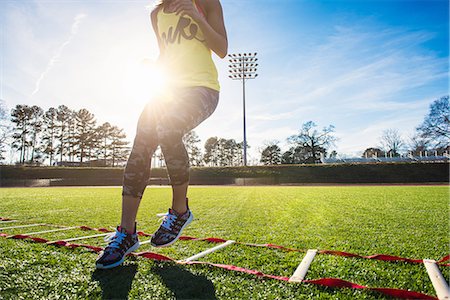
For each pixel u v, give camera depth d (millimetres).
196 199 8742
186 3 1777
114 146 57062
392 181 30281
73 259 1792
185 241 2541
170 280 1447
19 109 47719
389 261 1882
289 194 11125
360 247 2410
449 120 39688
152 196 10594
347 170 31156
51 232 3012
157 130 1735
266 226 3631
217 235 3004
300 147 53469
